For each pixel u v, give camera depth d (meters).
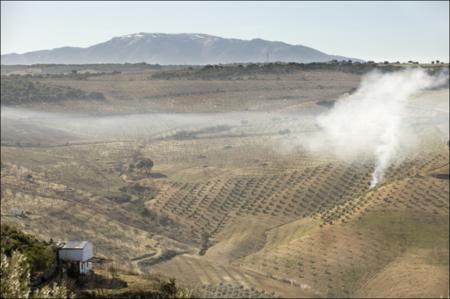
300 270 91.06
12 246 31.16
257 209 125.94
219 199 131.50
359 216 106.25
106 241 97.50
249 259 98.31
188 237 112.38
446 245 94.12
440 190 113.00
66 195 122.00
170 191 136.25
